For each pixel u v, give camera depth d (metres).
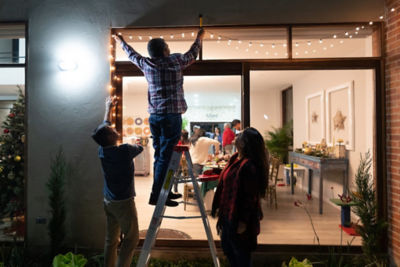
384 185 2.57
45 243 2.69
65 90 2.71
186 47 3.03
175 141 1.95
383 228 2.44
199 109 5.91
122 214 2.08
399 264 2.41
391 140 2.53
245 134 1.75
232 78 4.32
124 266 2.08
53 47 2.72
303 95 5.35
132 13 2.69
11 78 3.35
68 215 2.68
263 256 2.58
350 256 2.52
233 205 1.66
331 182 4.30
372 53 2.76
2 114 3.59
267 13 2.66
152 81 1.94
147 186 5.39
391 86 2.53
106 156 2.01
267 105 6.53
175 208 4.10
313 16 2.64
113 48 2.73
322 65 2.65
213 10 2.67
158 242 2.68
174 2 2.68
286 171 5.65
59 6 2.72
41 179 2.71
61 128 2.71
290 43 2.68
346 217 3.23
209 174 2.18
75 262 2.13
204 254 2.59
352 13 2.62
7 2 2.75
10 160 3.25
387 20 2.57
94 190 2.68
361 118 3.53
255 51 2.81
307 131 5.21
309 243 2.76
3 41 2.83
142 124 5.97
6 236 2.88
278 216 3.72
